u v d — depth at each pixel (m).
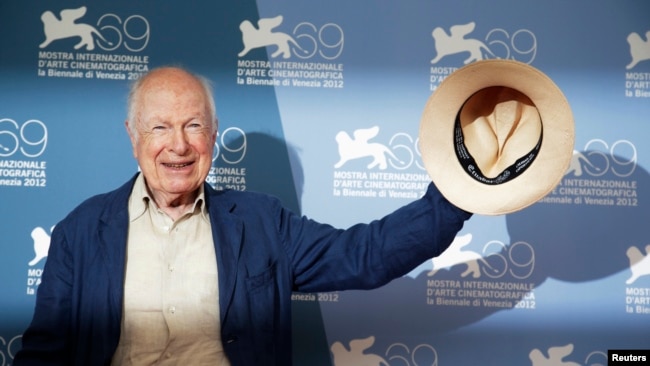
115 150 3.34
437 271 3.36
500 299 3.35
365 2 3.40
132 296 2.71
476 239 3.36
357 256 2.81
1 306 3.26
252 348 2.72
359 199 3.37
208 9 3.39
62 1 3.36
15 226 3.29
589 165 3.36
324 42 3.39
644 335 3.32
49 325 2.68
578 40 3.39
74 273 2.72
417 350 3.34
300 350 3.34
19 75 3.34
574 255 3.35
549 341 3.33
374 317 3.35
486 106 2.72
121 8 3.37
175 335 2.71
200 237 2.81
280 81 3.38
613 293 3.33
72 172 3.32
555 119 2.61
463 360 3.33
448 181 2.67
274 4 3.39
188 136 2.77
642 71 3.38
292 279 2.90
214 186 3.36
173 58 3.37
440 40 3.39
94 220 2.78
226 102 3.37
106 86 3.36
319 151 3.37
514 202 2.63
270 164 3.37
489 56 3.39
